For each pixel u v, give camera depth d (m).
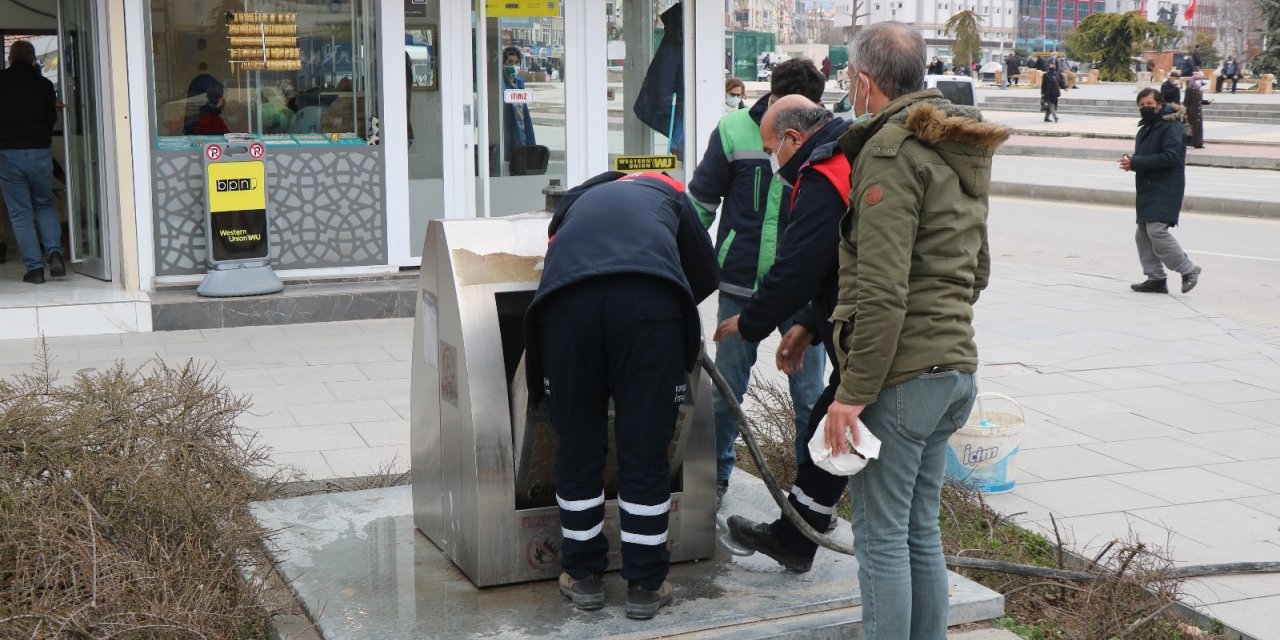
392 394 6.81
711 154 4.56
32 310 8.01
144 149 8.47
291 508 4.69
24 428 3.58
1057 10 113.19
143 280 8.60
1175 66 60.25
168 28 8.48
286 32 8.84
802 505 3.94
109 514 3.44
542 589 3.90
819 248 3.58
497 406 3.81
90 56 8.82
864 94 3.29
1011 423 5.59
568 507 3.71
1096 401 7.09
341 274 9.19
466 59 9.46
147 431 3.90
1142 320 9.55
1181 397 7.20
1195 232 15.04
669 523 4.04
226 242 8.50
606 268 3.45
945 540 4.69
